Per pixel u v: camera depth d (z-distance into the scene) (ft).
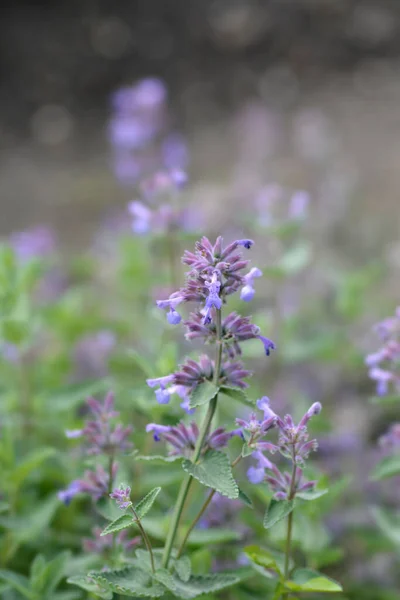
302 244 25.53
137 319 28.37
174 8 70.90
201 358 13.41
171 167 30.48
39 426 21.81
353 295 27.55
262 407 13.06
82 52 67.56
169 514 16.67
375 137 58.29
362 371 28.78
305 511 16.67
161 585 12.88
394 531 17.87
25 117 63.62
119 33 69.31
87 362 25.64
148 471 18.17
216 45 69.67
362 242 39.55
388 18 71.46
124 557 15.05
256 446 13.05
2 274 21.98
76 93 66.08
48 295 31.48
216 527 17.85
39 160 58.13
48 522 18.40
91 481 15.24
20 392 23.66
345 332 28.30
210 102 65.87
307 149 46.85
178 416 16.88
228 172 52.39
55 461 20.12
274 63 69.41
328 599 18.20
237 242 12.92
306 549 16.62
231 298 24.39
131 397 19.30
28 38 67.67
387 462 17.42
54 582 15.37
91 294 30.66
